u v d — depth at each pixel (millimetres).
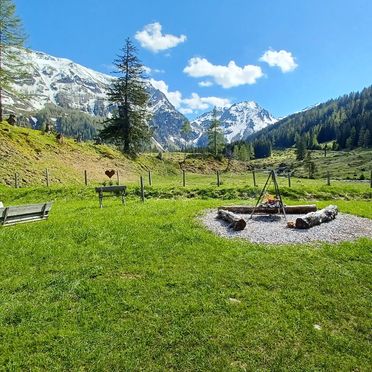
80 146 56625
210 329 7215
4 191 28656
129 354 6516
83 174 45938
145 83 66688
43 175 39656
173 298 8438
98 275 9805
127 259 10867
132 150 66875
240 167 89875
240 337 6992
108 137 66188
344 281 9328
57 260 10836
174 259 10883
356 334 7227
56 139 53219
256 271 9961
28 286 9094
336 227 14547
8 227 14461
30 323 7410
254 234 13555
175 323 7457
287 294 8641
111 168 53719
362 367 6297
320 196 27906
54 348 6652
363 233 13719
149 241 12539
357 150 184625
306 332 7180
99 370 6160
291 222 14773
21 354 6488
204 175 70250
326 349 6738
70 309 8047
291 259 10797
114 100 65750
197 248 11797
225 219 15648
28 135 48062
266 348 6730
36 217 16094
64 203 24141
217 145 98125
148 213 17438
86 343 6777
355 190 29438
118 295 8562
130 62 65688
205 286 9055
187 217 16438
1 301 8289
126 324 7379
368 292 8836
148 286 9023
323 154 193000
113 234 13391
